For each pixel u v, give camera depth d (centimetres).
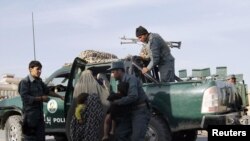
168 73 796
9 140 913
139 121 596
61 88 893
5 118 949
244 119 987
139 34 788
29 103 653
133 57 797
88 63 806
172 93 728
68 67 894
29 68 670
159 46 785
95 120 631
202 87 709
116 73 606
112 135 627
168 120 724
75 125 639
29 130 657
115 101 596
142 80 792
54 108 865
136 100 599
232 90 785
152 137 721
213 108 696
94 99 634
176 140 881
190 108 711
